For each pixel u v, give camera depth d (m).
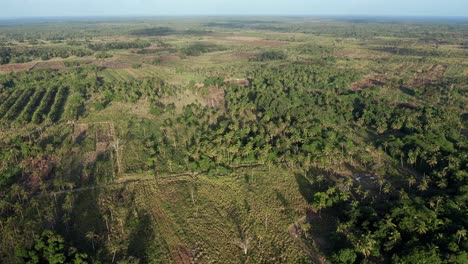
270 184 123.44
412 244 83.56
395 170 130.25
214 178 126.62
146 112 195.75
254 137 149.38
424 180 111.44
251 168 134.38
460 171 111.38
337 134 156.62
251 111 189.75
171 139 157.62
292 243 95.19
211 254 92.00
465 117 185.00
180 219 105.12
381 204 105.19
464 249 80.50
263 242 96.06
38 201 109.31
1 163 134.50
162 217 106.31
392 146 140.38
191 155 137.88
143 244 94.81
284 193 118.12
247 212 108.31
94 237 94.56
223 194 117.81
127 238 96.75
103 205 111.00
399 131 165.12
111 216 104.94
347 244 87.69
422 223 87.88
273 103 186.75
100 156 144.50
